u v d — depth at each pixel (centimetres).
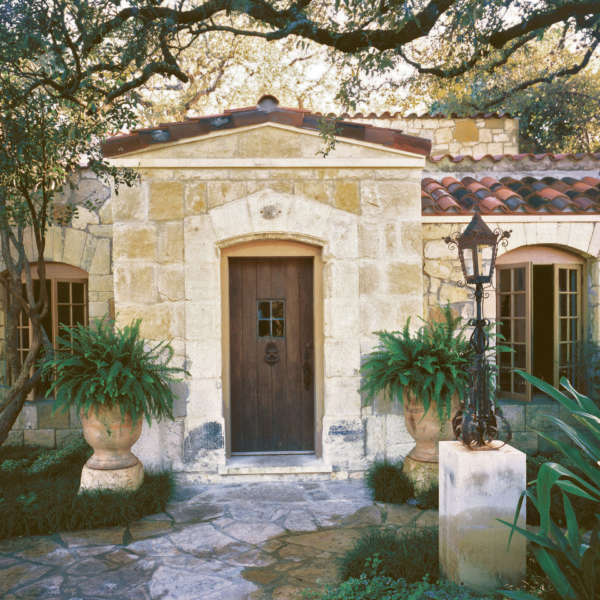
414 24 407
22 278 675
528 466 491
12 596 321
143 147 521
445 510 320
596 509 405
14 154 429
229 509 461
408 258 549
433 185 657
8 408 523
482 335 345
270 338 575
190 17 405
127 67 422
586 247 611
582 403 309
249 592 325
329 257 541
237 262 571
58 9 368
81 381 451
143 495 452
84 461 581
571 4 419
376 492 483
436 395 454
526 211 591
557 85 1179
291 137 538
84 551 382
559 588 257
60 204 641
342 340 541
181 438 527
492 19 444
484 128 922
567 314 633
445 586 295
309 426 577
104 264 650
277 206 537
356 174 545
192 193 530
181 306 530
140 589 329
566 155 742
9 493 457
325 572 349
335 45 420
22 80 444
